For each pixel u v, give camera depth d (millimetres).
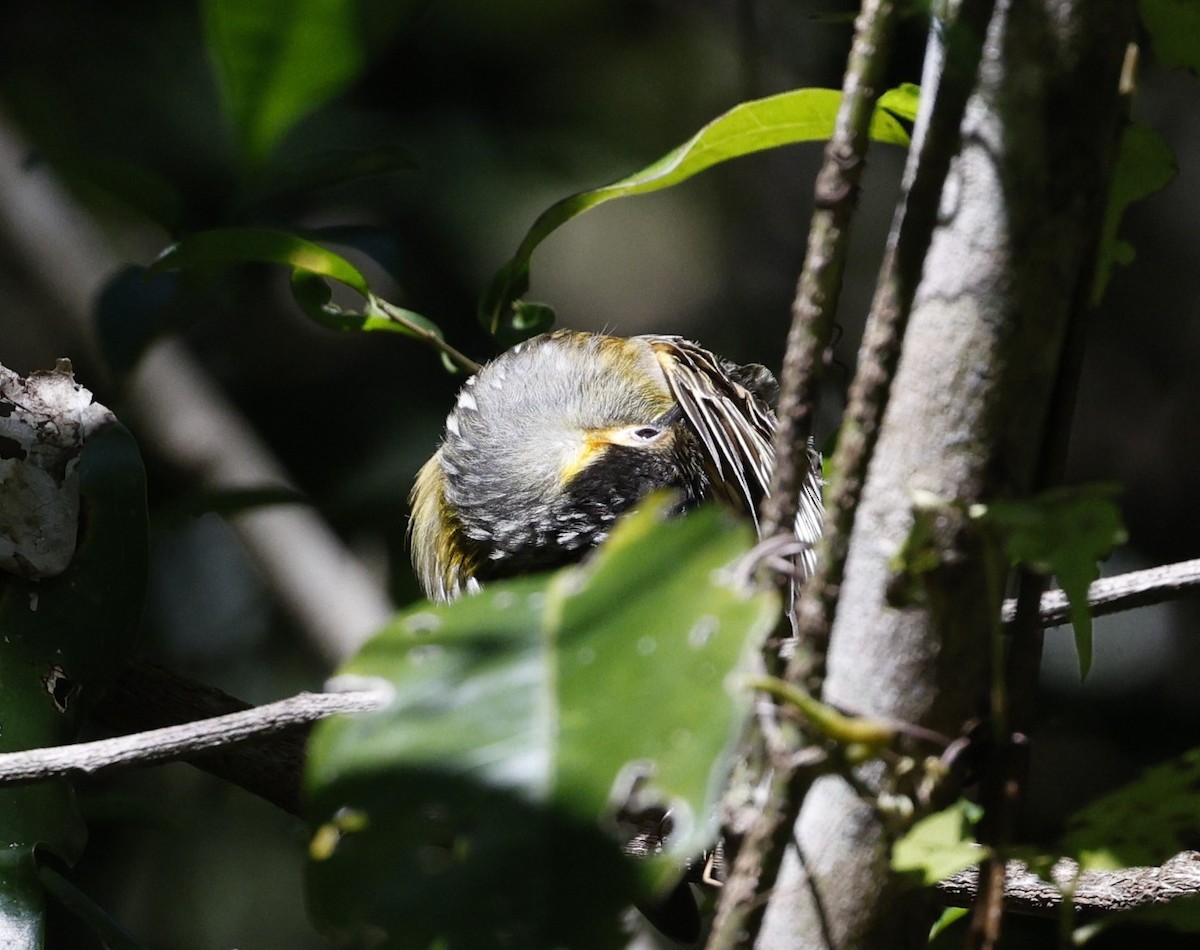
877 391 2961
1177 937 6273
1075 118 2945
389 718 2613
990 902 2934
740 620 2494
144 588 5078
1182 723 9609
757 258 12180
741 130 4469
